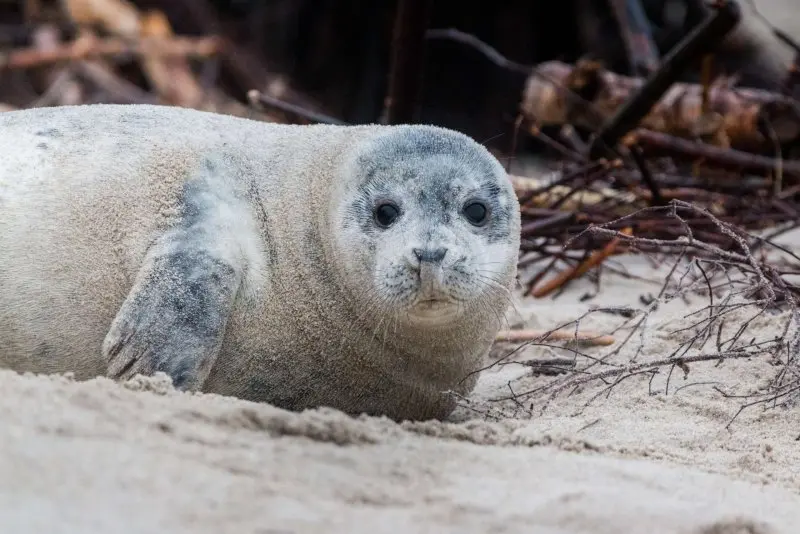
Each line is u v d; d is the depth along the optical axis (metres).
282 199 14.32
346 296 13.78
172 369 12.91
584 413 14.41
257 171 14.52
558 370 16.23
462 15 48.91
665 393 14.95
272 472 9.22
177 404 10.52
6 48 43.47
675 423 13.91
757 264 15.16
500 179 14.12
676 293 15.11
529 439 11.95
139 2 47.88
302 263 13.96
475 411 14.30
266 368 13.93
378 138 14.18
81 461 8.44
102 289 13.86
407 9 22.56
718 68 35.62
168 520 7.75
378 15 48.47
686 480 10.96
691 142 26.33
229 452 9.48
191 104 41.28
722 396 14.88
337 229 13.77
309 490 8.98
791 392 14.11
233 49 44.19
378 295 13.19
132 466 8.56
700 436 13.35
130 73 43.53
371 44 48.50
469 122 48.00
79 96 40.16
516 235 14.32
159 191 14.00
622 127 24.45
